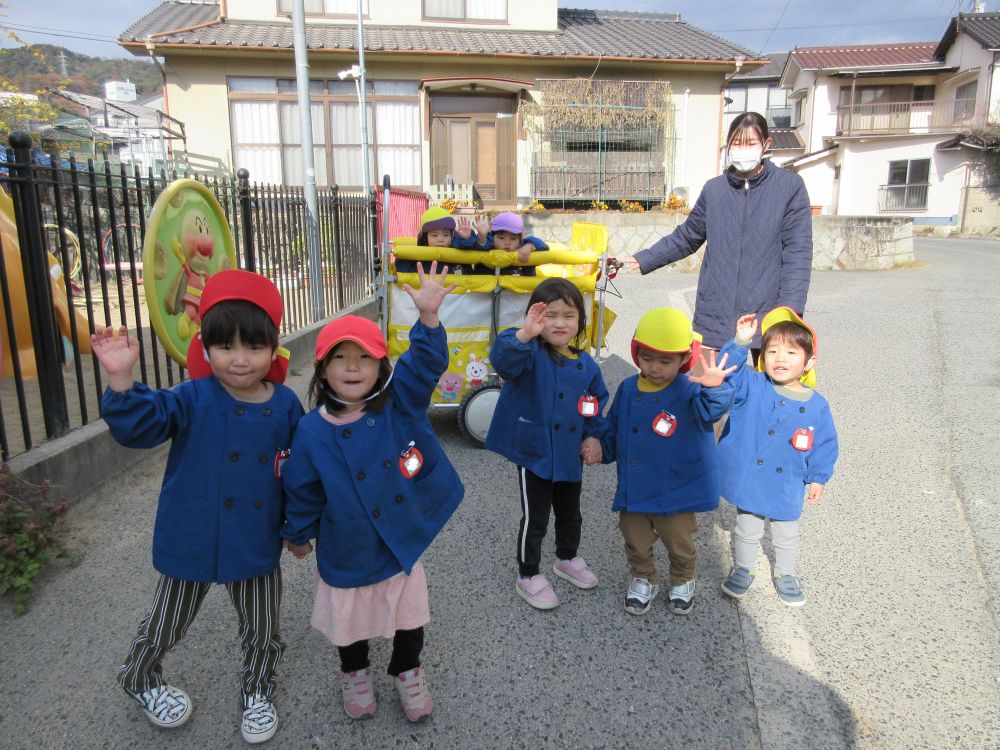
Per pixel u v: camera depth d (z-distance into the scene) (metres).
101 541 3.30
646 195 15.84
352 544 2.09
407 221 12.16
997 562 3.20
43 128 10.59
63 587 2.93
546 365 2.85
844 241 14.52
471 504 3.85
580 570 3.04
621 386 2.93
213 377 2.12
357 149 15.00
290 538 2.12
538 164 15.38
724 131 17.98
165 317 3.54
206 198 4.00
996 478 4.07
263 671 2.19
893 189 28.80
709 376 2.58
